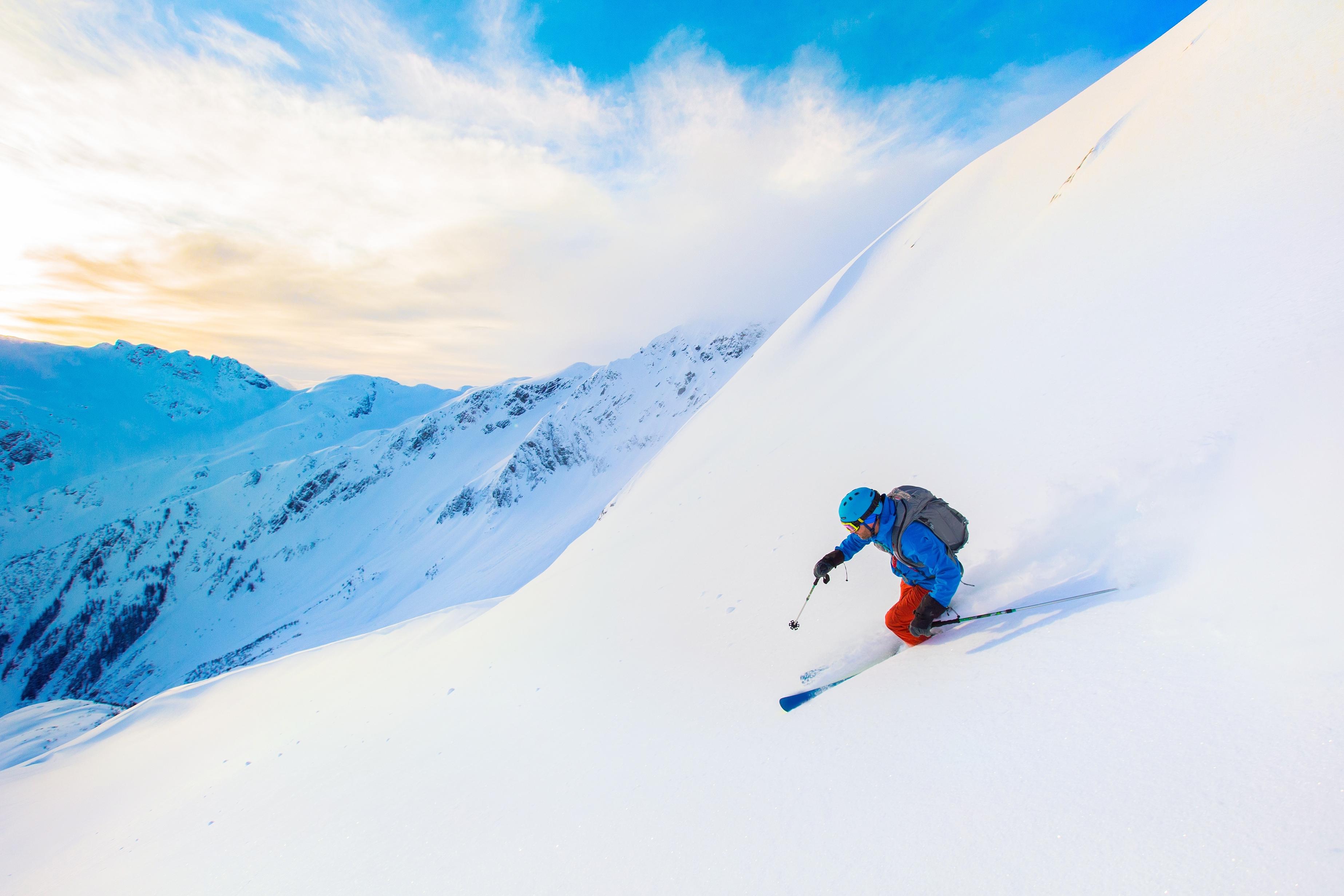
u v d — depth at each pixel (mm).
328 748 8492
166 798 11016
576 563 14461
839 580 4555
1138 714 1967
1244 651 1940
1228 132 6148
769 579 5340
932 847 1913
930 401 6980
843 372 12938
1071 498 3459
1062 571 3031
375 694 11477
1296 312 3453
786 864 2184
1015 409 5289
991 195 15391
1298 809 1426
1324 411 2510
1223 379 3408
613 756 3814
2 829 15016
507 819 3691
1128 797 1716
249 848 5727
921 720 2535
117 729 25734
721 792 2812
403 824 4434
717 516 8500
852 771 2471
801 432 10133
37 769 21922
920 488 3043
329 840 4836
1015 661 2574
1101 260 6465
